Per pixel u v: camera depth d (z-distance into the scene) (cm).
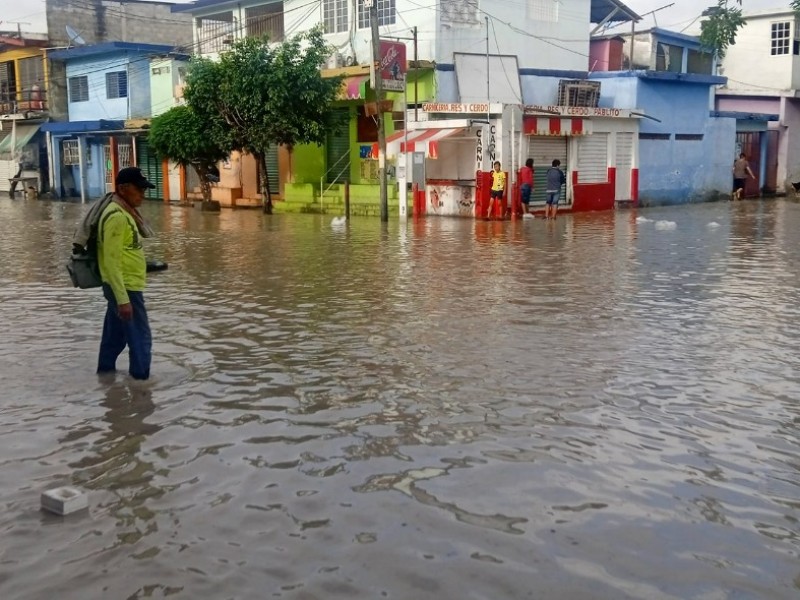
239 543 433
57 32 4206
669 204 3173
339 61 2888
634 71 2958
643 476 516
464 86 2745
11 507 480
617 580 393
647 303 1080
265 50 2706
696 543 429
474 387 705
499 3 2827
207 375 755
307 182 3141
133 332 729
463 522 454
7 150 4291
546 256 1565
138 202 729
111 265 701
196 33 3675
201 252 1700
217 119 2781
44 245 1895
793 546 425
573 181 2753
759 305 1064
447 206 2584
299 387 713
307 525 452
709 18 3584
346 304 1091
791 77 3678
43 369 782
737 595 379
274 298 1144
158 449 571
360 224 2355
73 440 591
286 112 2691
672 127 3144
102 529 452
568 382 718
